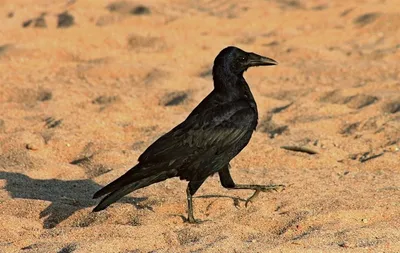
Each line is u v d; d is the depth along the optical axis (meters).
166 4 23.89
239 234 9.52
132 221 10.05
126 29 21.12
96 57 19.16
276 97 16.42
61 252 9.00
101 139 13.66
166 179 10.45
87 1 23.33
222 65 10.13
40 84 16.86
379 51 19.44
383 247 8.98
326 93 16.25
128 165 12.23
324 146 13.02
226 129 9.85
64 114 14.84
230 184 10.47
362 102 15.61
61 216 10.31
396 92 16.08
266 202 10.55
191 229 9.58
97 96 16.12
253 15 22.81
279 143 13.20
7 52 18.81
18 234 9.70
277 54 19.39
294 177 11.59
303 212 10.02
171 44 20.03
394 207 10.20
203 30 21.58
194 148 9.76
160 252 8.87
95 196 9.45
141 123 14.40
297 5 23.66
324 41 20.67
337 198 10.51
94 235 9.47
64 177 11.95
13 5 23.25
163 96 16.08
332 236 9.29
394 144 13.12
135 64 18.20
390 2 23.42
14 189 11.20
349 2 23.64
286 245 9.01
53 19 21.72
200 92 16.23
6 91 16.41
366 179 11.46
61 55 19.09
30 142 13.05
